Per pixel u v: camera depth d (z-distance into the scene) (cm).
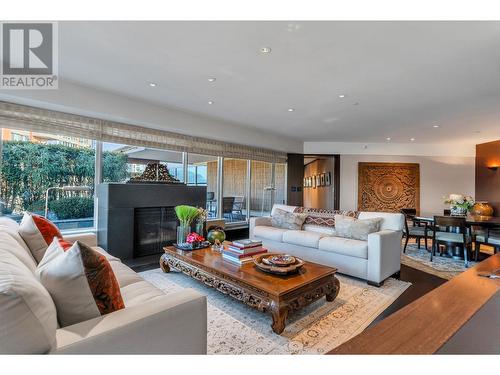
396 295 284
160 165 439
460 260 435
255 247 279
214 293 281
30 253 180
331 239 353
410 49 241
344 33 218
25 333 80
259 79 315
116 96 368
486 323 70
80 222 389
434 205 703
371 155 716
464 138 632
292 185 690
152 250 421
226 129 516
